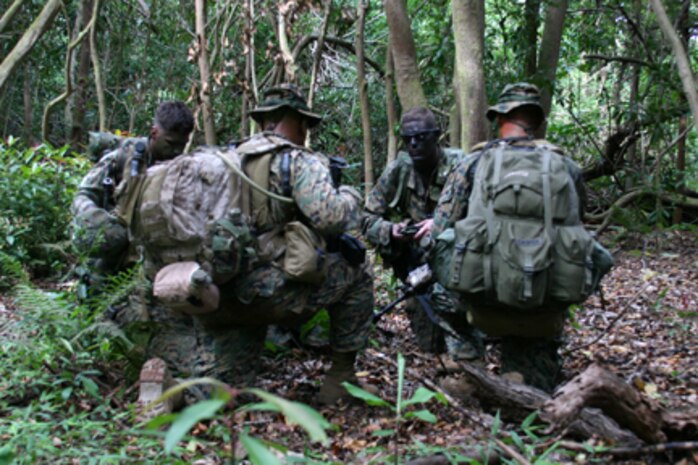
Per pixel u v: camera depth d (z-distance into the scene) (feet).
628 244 32.45
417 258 14.79
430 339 15.39
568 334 17.33
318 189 10.99
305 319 12.08
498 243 10.80
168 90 39.58
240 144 12.03
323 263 11.13
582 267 10.80
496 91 32.17
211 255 10.69
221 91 31.48
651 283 23.84
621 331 17.99
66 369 11.86
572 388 8.73
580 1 37.60
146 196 10.89
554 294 10.82
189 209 10.75
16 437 8.86
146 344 12.28
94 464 8.53
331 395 12.17
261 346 11.96
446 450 8.97
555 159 11.18
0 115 44.88
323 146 40.50
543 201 10.79
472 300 11.53
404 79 22.52
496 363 15.44
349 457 9.73
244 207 10.97
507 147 11.69
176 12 37.04
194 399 11.49
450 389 12.44
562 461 9.27
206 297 10.53
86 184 13.61
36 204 21.79
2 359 11.87
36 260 21.18
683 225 32.55
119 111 42.88
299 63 36.83
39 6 38.32
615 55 37.47
